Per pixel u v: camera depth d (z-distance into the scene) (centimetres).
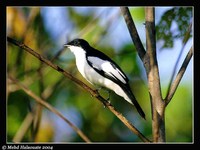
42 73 1219
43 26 1331
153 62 795
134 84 1262
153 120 775
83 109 1282
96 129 1270
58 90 1280
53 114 1255
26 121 1101
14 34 1302
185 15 971
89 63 1080
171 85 788
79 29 1352
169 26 988
